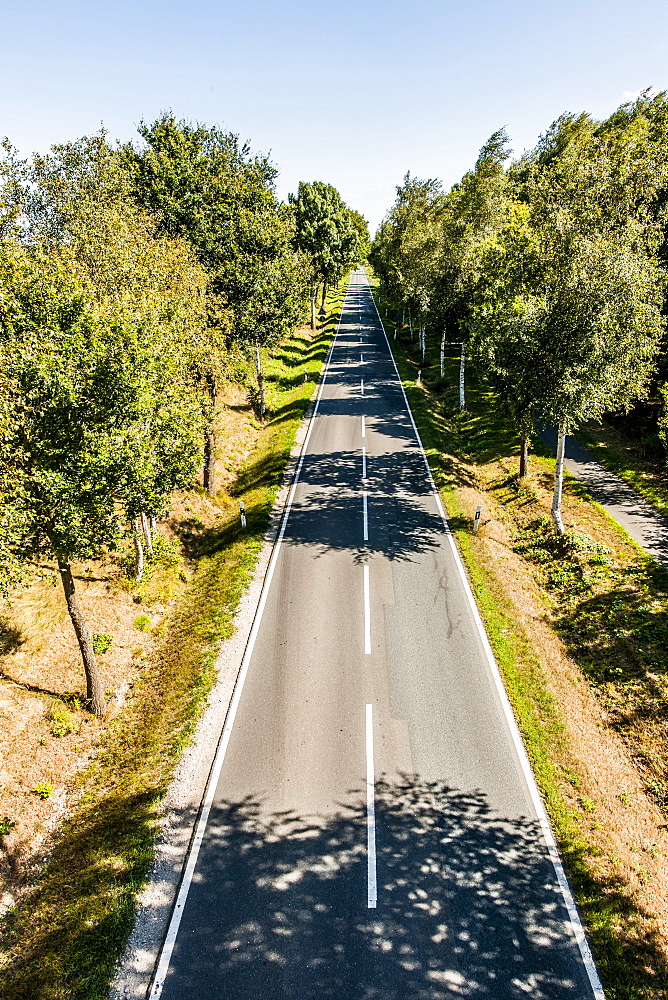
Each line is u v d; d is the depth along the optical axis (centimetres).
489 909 823
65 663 1334
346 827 946
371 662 1326
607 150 1872
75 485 979
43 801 1052
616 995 721
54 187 1563
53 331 952
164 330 1440
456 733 1132
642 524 1959
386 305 7875
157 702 1255
